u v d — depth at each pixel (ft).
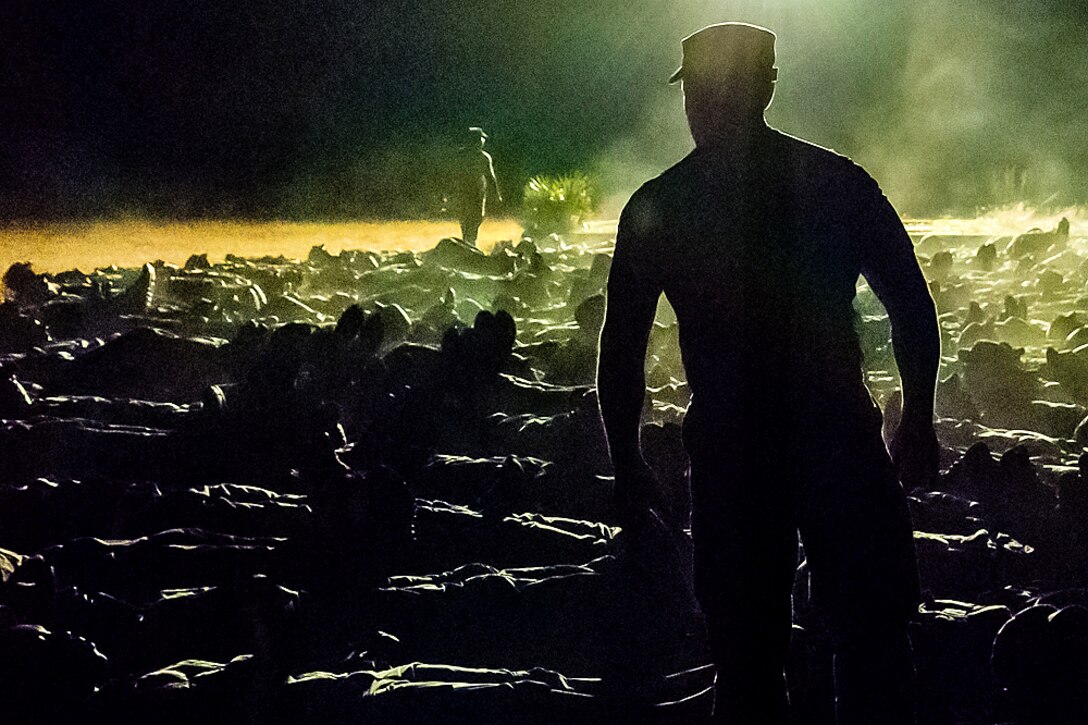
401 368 32.50
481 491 27.40
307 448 27.84
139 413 31.53
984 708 18.98
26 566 21.99
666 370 35.63
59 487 26.17
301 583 22.91
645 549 17.13
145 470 28.60
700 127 16.37
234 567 23.26
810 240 15.69
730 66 16.05
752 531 15.58
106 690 18.80
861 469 15.43
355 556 23.26
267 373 29.94
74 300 44.70
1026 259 58.75
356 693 18.78
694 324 16.11
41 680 18.86
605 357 16.71
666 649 20.80
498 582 22.00
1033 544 24.67
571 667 20.84
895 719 15.46
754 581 15.58
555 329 40.88
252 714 18.66
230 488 26.58
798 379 15.62
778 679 15.69
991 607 20.81
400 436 28.68
